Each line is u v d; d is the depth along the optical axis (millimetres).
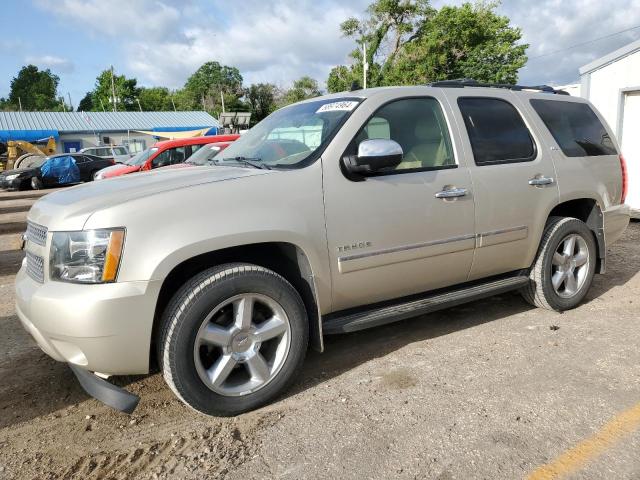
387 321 3496
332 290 3338
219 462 2650
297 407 3154
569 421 2893
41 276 2938
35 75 104000
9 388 3545
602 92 9758
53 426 3061
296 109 4109
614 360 3615
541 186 4242
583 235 4598
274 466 2604
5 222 12938
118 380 3564
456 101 4008
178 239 2803
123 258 2717
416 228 3580
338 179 3311
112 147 27000
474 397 3186
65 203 2988
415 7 35719
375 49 37719
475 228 3875
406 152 3650
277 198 3100
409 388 3332
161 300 3014
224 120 22719
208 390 2930
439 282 3865
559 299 4484
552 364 3588
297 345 3189
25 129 40656
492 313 4645
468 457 2611
